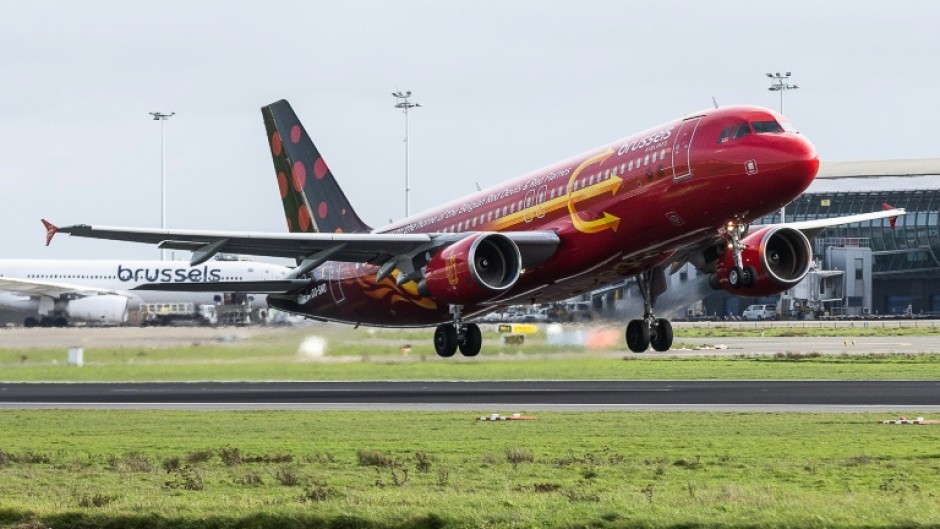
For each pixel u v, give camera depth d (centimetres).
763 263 16625
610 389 17412
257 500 8056
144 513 7581
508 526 7106
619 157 16138
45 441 11906
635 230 15912
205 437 12000
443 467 9631
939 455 9888
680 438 11256
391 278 19225
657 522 7025
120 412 14612
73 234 16900
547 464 9744
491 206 18112
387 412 14138
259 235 17425
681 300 18488
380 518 7319
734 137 14850
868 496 7938
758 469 9325
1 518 7594
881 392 16138
